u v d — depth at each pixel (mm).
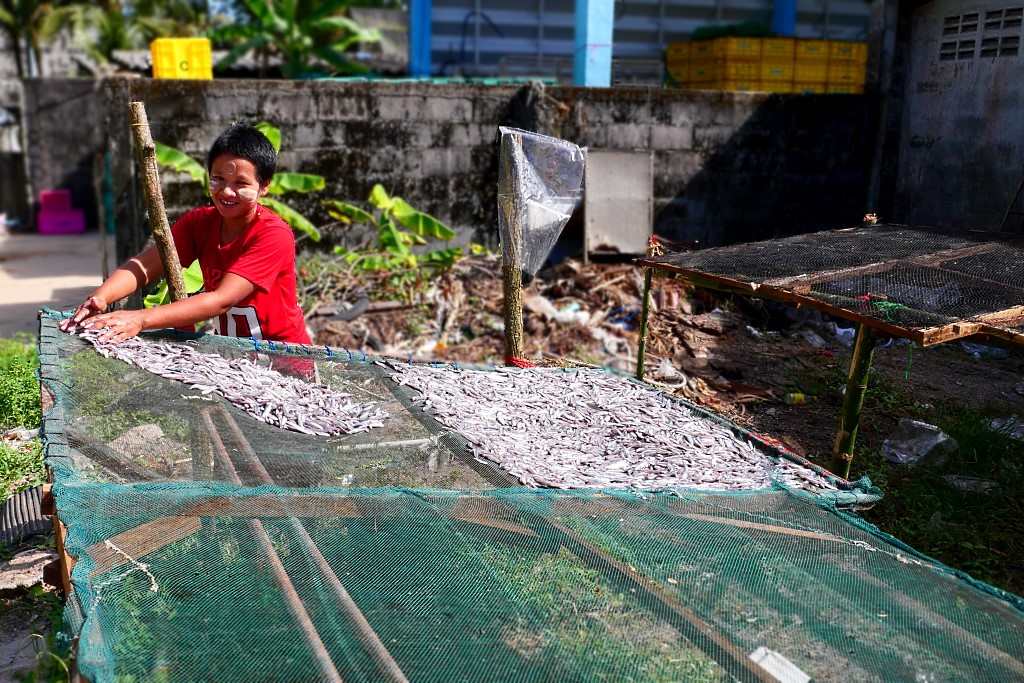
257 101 8500
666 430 3344
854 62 12805
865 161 9922
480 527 2248
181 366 3027
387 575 2033
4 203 19219
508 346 4773
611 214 9289
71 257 14328
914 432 5441
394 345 7336
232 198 3184
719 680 1806
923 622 2021
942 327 3486
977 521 4512
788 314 8352
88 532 2051
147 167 3439
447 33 14852
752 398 6375
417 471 2605
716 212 9789
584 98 9203
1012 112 8242
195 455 2510
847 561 2275
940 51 9016
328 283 8102
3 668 3205
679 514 2459
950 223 9023
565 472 2744
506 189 4523
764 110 9633
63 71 22766
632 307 8141
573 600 2018
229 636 1809
